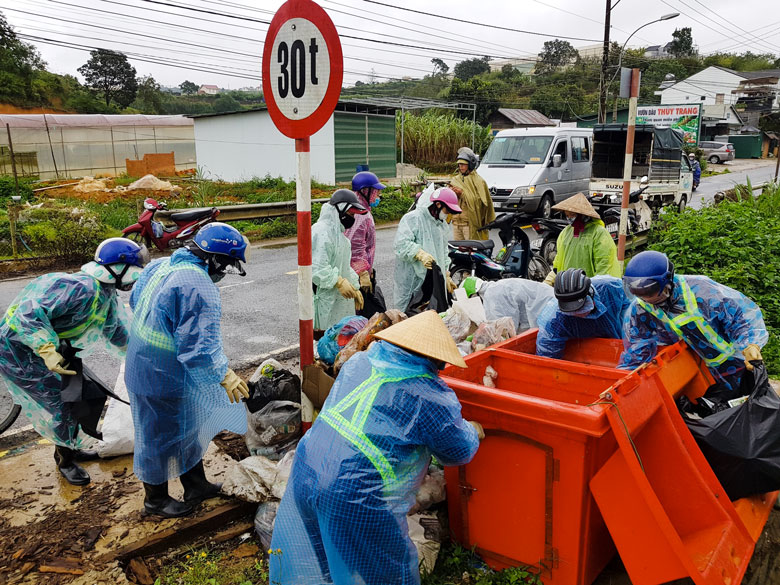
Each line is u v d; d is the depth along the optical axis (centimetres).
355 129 2470
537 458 284
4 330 362
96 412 370
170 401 332
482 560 315
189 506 354
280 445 386
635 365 367
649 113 3075
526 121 4575
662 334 360
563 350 410
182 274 317
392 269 1065
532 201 1455
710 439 318
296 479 255
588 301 356
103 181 2525
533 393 372
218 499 366
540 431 279
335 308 507
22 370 370
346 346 383
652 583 271
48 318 360
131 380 331
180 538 336
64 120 3052
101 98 6538
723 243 782
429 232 572
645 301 348
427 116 3597
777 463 310
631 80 757
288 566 268
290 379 398
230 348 657
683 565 261
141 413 335
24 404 378
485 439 299
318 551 264
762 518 327
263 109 2403
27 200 1930
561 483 279
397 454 244
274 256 1184
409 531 311
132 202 1823
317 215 1513
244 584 300
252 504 357
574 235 571
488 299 507
